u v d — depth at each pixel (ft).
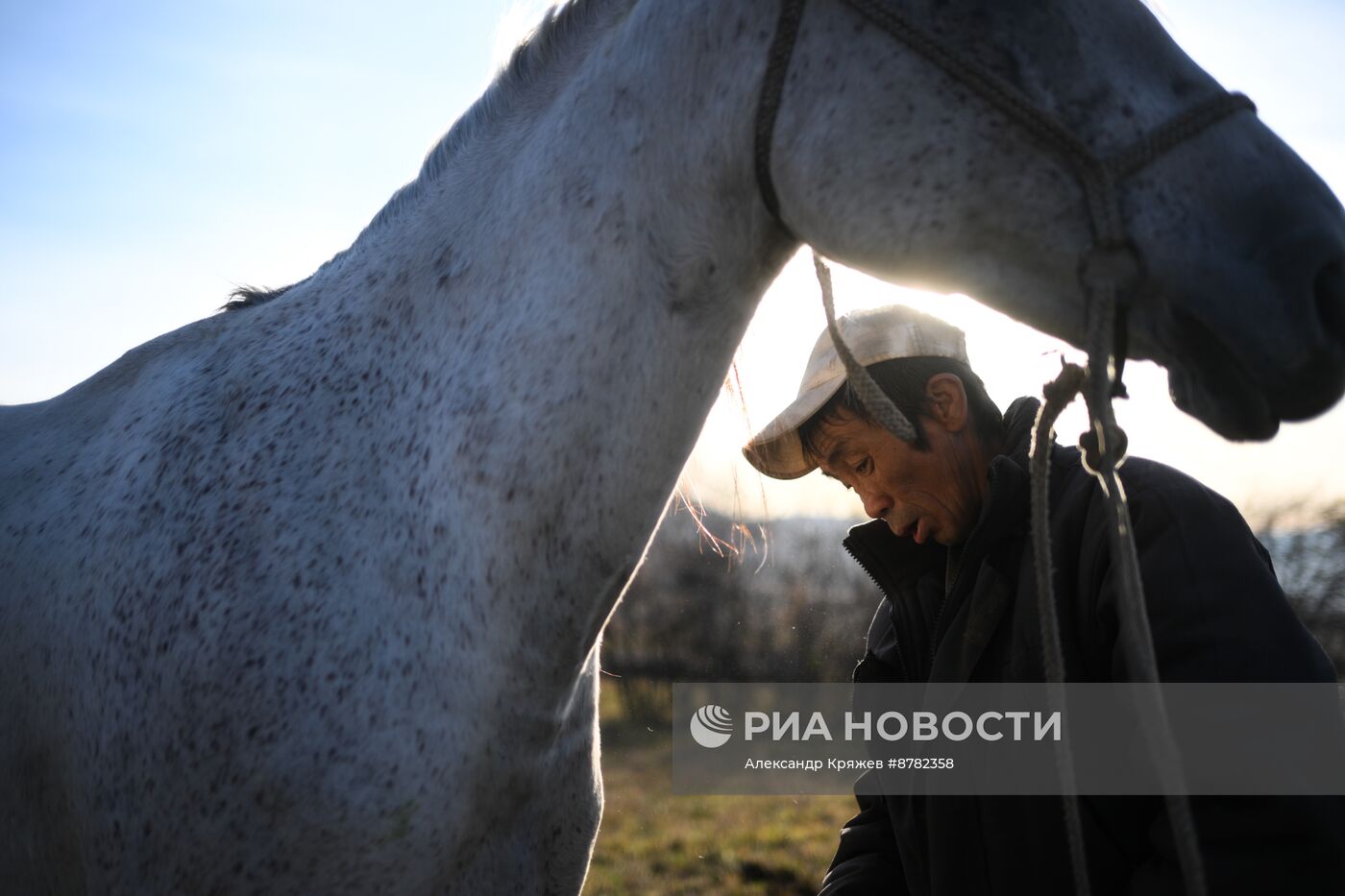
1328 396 2.75
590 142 3.44
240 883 3.42
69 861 4.02
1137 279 2.82
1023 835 3.95
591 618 3.59
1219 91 2.94
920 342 4.45
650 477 3.45
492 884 3.70
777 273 3.56
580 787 4.12
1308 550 25.82
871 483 4.54
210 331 4.51
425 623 3.44
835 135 3.03
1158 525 3.73
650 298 3.35
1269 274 2.72
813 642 30.53
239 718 3.42
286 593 3.50
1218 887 3.32
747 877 15.02
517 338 3.45
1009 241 2.92
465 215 3.75
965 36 2.94
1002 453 4.44
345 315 3.94
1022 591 4.04
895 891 5.05
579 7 3.85
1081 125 2.84
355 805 3.32
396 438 3.61
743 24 3.20
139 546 3.82
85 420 4.64
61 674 3.95
